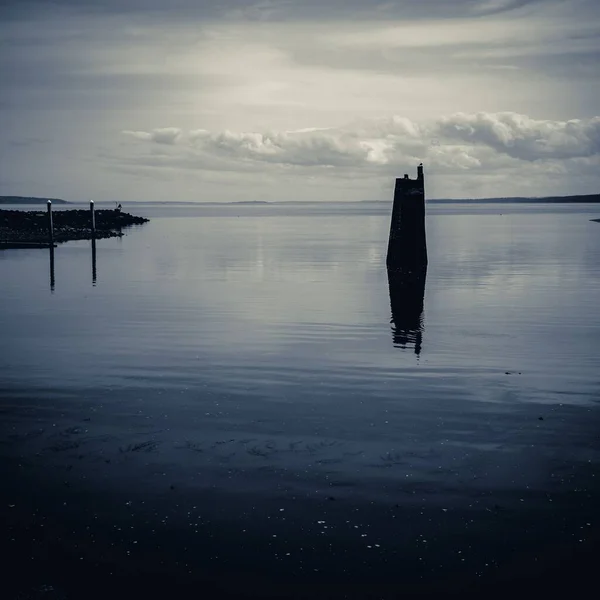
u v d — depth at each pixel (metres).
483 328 23.06
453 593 8.12
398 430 13.02
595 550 8.88
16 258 49.28
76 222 91.31
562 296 30.59
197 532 9.36
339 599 8.05
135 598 8.10
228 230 96.19
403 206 39.72
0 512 9.90
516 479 10.84
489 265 44.94
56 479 10.91
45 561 8.77
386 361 18.36
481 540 9.11
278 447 12.18
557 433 12.84
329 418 13.70
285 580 8.36
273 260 48.56
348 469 11.23
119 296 30.72
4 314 25.86
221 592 8.18
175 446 12.24
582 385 16.02
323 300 29.48
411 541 9.10
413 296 30.70
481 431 12.94
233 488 10.59
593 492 10.38
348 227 108.00
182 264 45.41
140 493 10.45
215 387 15.90
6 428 13.15
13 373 17.14
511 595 8.08
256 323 23.98
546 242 68.75
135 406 14.48
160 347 20.08
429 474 11.04
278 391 15.59
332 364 18.03
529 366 17.81
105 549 8.99
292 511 9.88
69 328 23.05
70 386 15.98
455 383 16.22
